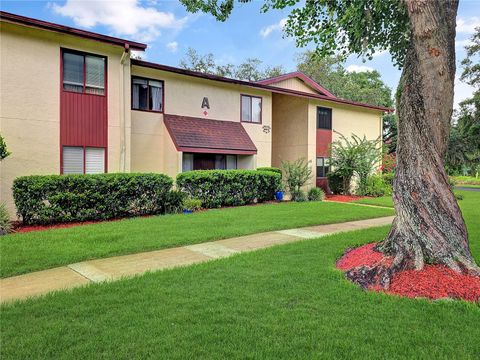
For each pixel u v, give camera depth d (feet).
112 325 10.59
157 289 13.74
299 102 60.85
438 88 15.71
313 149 60.39
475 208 42.52
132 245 21.22
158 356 8.86
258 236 25.21
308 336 9.96
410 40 17.07
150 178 34.30
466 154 124.16
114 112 37.17
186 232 25.11
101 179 31.30
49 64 33.30
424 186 15.96
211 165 49.73
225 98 50.44
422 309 11.91
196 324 10.67
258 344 9.50
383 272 14.61
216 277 15.28
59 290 13.93
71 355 8.90
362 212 37.22
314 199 53.06
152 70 43.62
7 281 15.29
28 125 32.35
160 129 44.60
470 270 14.60
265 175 45.91
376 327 10.57
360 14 19.83
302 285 14.15
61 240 22.29
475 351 9.25
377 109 70.54
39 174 32.89
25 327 10.46
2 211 26.61
